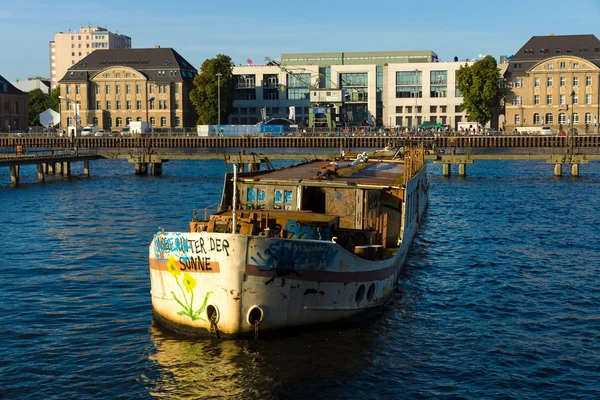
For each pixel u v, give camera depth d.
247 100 183.12
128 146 148.12
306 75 180.88
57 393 18.97
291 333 22.20
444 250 38.62
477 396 18.98
